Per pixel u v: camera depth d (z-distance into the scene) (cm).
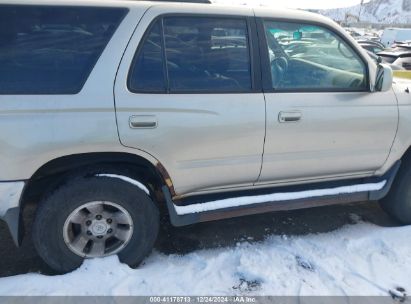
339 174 312
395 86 316
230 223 340
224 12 259
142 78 241
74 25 232
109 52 234
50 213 237
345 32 291
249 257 282
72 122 226
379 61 337
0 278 245
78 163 241
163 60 246
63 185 237
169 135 246
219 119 254
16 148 220
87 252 254
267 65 271
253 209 287
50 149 225
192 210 270
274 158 280
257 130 265
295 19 277
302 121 275
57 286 236
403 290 251
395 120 304
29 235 310
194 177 265
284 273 264
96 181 239
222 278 258
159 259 283
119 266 254
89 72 230
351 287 252
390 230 323
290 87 278
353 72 294
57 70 228
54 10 229
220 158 265
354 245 302
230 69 262
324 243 307
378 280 260
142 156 247
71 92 227
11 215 230
